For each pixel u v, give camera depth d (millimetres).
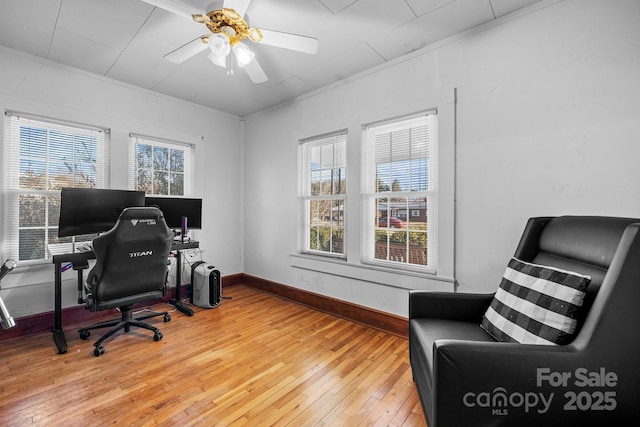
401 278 2520
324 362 2053
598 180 1679
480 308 1688
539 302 1239
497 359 1010
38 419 1468
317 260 3195
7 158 2457
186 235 3393
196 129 3686
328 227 3225
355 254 2867
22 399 1621
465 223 2184
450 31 2168
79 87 2783
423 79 2391
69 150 2795
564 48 1787
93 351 2152
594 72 1694
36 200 2613
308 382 1811
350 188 2906
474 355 1019
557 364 987
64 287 2695
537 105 1881
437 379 1047
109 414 1510
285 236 3600
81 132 2861
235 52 1896
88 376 1856
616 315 986
